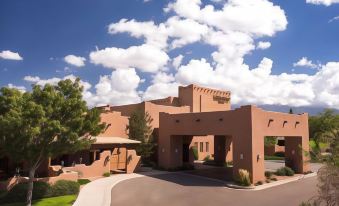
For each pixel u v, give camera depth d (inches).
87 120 820.0
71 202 820.6
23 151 744.3
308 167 1499.8
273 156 2390.5
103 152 1263.5
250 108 1171.9
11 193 809.5
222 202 866.8
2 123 696.4
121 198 885.2
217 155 1763.0
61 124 776.3
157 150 1619.1
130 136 1551.4
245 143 1176.8
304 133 1509.6
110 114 1526.8
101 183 1095.0
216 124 1291.8
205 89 2107.5
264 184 1152.2
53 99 770.2
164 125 1539.1
